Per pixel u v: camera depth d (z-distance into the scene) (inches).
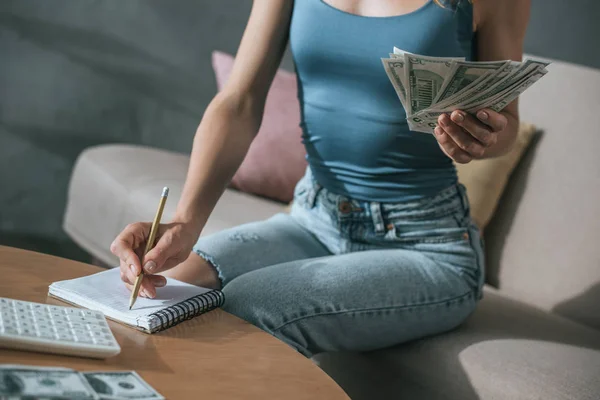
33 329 36.7
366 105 58.9
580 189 75.8
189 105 128.4
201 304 46.6
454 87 47.6
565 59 103.1
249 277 54.4
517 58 60.8
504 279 78.5
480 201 78.2
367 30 57.7
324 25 59.1
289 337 52.5
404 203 60.5
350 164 61.2
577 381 54.1
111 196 95.7
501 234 80.1
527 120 82.8
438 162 60.7
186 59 127.0
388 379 60.6
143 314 42.9
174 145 129.3
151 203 89.7
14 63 122.3
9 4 120.6
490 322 64.9
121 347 39.3
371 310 54.8
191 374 37.3
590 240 73.3
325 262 56.9
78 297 44.3
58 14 122.4
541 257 76.1
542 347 59.9
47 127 125.0
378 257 58.2
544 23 104.4
